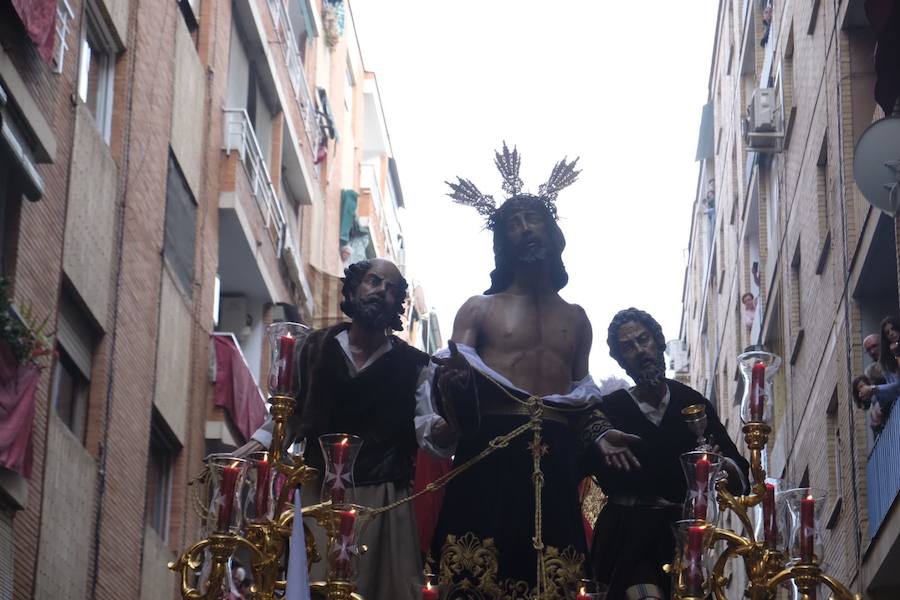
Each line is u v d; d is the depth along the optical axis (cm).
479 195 761
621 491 741
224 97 2381
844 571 1820
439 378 681
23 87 1438
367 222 4034
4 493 1346
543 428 705
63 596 1569
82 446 1641
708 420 757
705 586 609
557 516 695
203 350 2202
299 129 2939
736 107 3256
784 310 2439
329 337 715
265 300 2583
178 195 2100
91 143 1703
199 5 2284
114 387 1770
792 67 2420
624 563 729
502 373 721
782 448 2489
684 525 615
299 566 568
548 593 677
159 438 2030
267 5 2623
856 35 1831
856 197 1773
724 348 3581
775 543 636
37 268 1507
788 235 2380
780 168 2495
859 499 1705
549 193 762
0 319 1317
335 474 614
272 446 647
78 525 1623
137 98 1898
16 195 1446
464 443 710
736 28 3278
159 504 2039
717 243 3800
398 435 708
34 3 1430
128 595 1808
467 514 695
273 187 2706
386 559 690
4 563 1359
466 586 681
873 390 1538
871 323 1759
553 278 754
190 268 2156
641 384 753
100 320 1730
